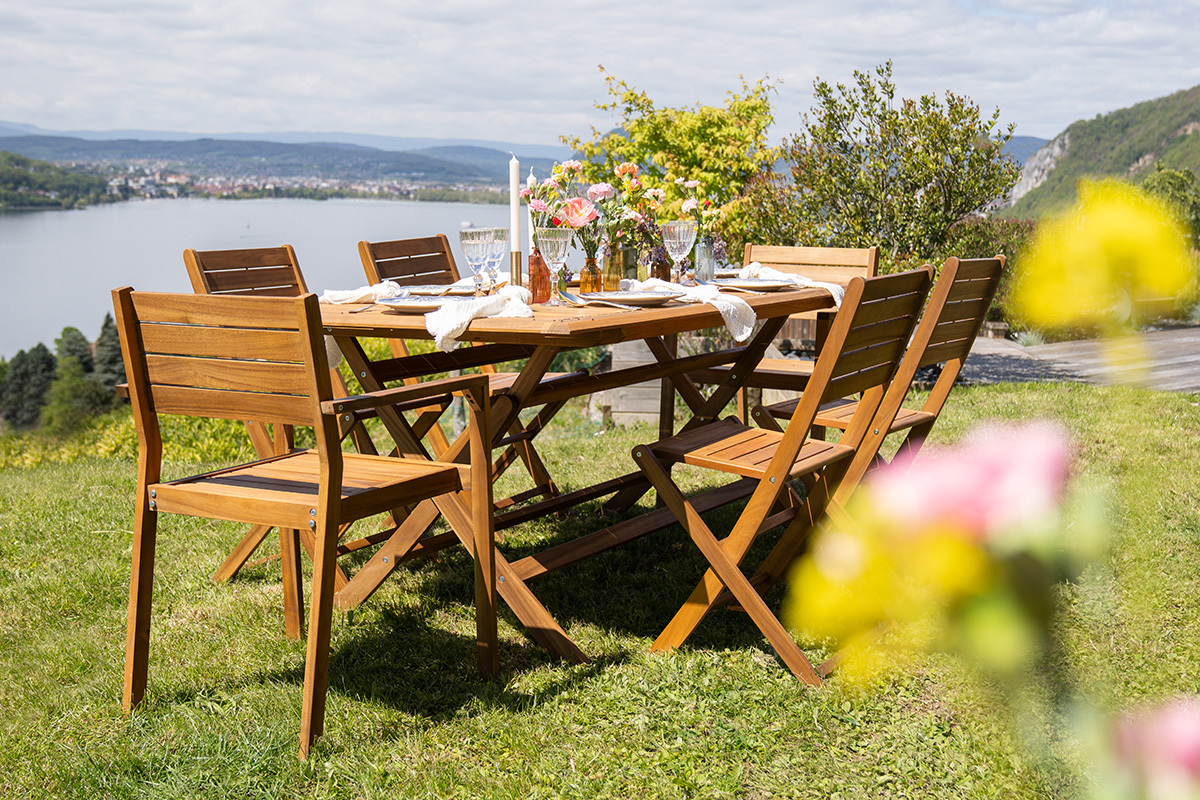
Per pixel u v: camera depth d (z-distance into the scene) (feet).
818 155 24.39
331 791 6.16
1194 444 13.24
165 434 20.44
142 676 7.30
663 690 7.43
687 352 25.66
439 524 12.34
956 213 23.02
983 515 1.53
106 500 13.98
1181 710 1.36
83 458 21.89
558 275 9.80
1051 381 21.11
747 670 7.76
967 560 1.55
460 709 7.15
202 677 7.82
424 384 6.90
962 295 9.47
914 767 6.26
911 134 22.93
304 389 6.32
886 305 8.16
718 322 9.00
